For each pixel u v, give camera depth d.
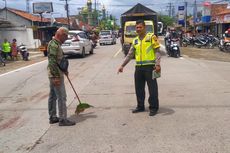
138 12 25.27
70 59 22.47
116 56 24.14
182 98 9.11
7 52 24.38
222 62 18.56
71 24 74.50
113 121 7.13
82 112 7.98
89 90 10.83
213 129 6.36
